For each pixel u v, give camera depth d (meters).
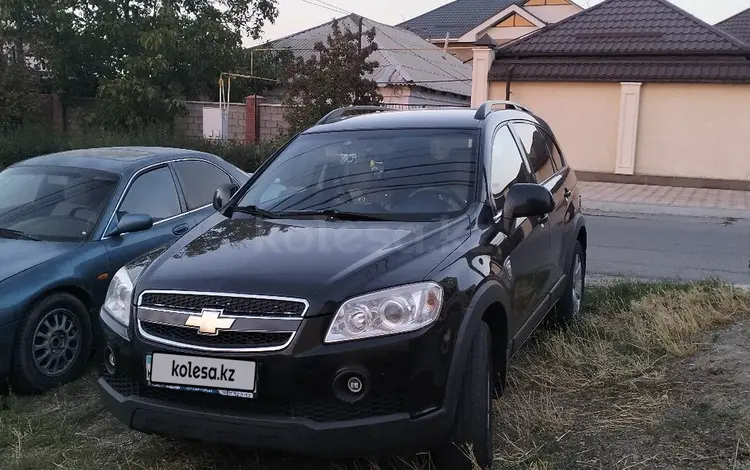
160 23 21.48
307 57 28.19
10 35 20.70
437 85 26.73
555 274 5.25
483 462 3.42
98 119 21.17
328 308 3.12
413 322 3.13
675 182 19.19
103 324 3.62
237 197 4.66
